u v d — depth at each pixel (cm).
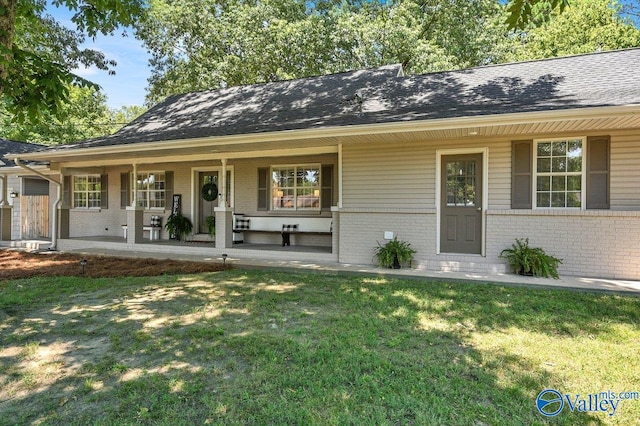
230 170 1039
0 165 1177
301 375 279
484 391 255
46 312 449
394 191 720
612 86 599
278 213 980
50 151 923
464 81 794
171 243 986
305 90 1005
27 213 1216
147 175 1152
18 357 321
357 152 745
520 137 638
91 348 339
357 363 297
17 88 412
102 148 846
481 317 411
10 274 680
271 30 1662
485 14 1773
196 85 1855
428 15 1814
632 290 502
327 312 433
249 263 743
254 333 367
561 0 364
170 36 1788
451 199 689
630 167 580
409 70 1605
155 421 225
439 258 679
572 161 613
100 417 230
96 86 481
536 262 588
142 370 293
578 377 275
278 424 220
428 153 696
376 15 1831
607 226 579
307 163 950
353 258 740
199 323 401
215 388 263
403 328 378
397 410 234
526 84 695
